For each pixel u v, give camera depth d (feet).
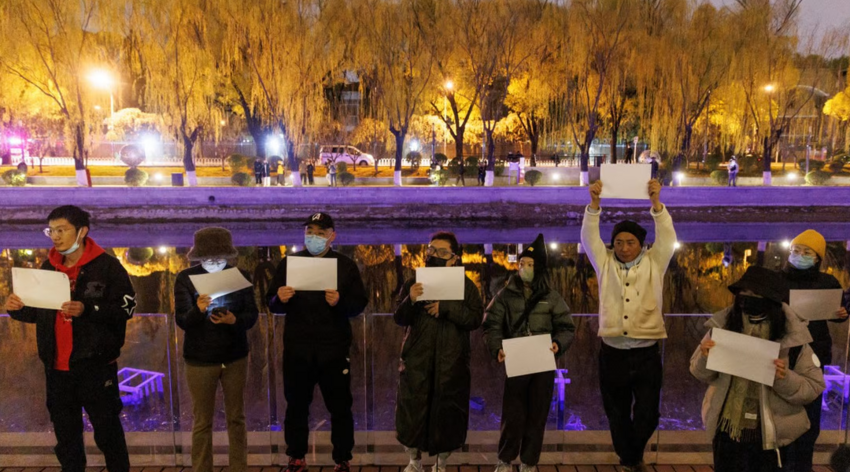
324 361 11.55
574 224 84.33
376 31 84.74
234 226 83.25
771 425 8.88
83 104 81.35
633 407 12.29
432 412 11.51
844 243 67.31
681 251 63.57
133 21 79.30
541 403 11.49
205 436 11.19
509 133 124.06
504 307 11.76
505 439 11.58
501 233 78.79
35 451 12.51
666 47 83.97
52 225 10.11
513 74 91.56
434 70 87.66
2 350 12.73
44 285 9.93
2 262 57.93
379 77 87.04
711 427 9.40
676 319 13.25
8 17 76.79
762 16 83.05
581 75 85.97
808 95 88.89
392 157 129.39
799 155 116.67
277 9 81.87
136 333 12.53
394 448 12.77
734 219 82.53
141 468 12.51
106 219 81.66
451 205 84.94
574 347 13.29
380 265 57.52
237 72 89.66
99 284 10.30
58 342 10.33
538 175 95.66
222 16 80.59
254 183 97.09
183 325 10.89
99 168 115.24
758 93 83.92
